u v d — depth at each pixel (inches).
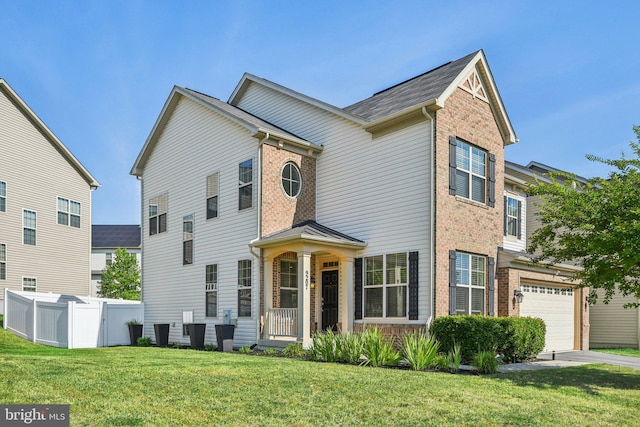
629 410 309.9
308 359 491.8
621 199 387.9
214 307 689.0
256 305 620.1
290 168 657.6
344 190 636.1
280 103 741.9
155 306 799.7
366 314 586.9
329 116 667.4
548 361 547.2
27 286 1020.5
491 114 636.1
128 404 265.9
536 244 467.2
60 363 383.6
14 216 1006.4
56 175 1111.0
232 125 684.1
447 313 532.1
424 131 554.3
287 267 639.1
